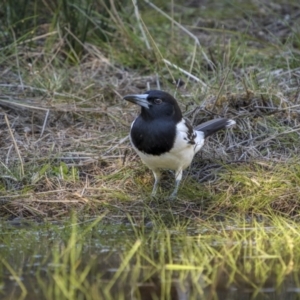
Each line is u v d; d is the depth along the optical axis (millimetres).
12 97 14789
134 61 16359
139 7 18234
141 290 8828
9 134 13727
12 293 8688
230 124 12781
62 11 16547
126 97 11664
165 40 17031
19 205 11883
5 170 12594
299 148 13172
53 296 8594
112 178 12594
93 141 13586
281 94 14383
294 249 10367
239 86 14922
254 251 10289
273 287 8961
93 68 16109
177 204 11977
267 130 13562
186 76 15758
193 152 12070
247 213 11836
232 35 17672
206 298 8617
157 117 11617
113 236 10961
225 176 12414
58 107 14469
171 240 10750
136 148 11898
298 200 11875
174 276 9312
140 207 11875
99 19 17000
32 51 16297
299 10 18719
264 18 18562
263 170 12594
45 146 13438
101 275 9312
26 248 10445
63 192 12203
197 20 18250
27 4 16625
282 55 16141
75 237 10578
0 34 16391
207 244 10570
